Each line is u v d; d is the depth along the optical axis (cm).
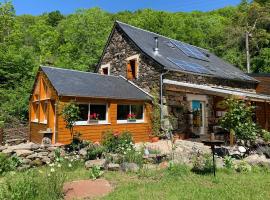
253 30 4244
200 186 714
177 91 1711
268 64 3688
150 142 1564
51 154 1023
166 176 805
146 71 1761
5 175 826
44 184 638
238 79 2144
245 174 850
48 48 4472
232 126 1078
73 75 1551
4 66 2727
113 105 1466
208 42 4831
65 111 1164
